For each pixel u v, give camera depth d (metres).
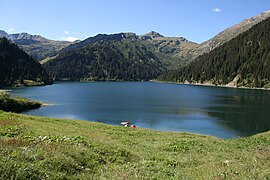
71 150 15.65
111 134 33.19
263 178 11.40
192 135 42.19
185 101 115.69
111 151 18.66
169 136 36.97
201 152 23.95
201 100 119.25
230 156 21.20
